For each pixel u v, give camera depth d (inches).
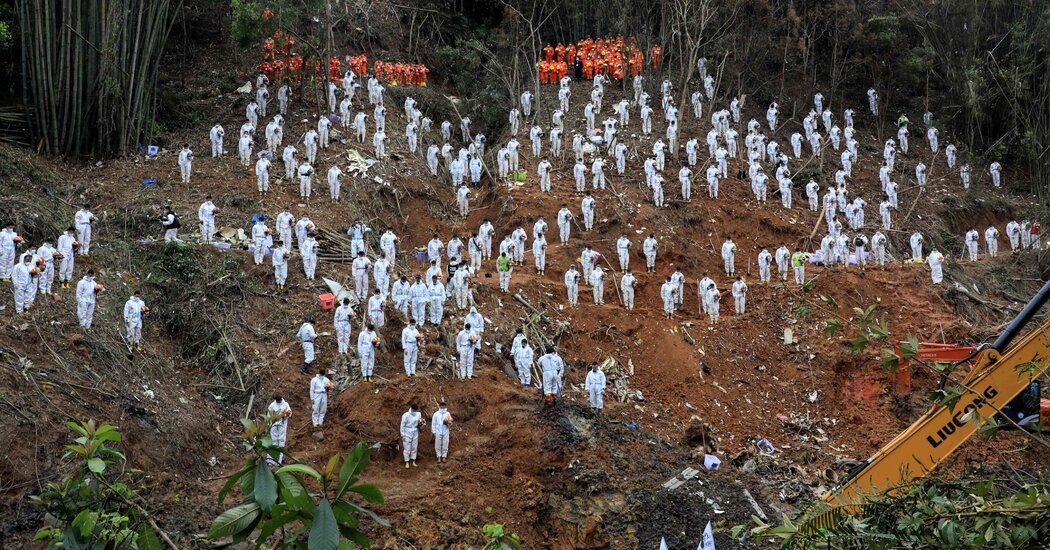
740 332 1179.9
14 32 1411.2
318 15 1742.1
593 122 1631.4
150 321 992.2
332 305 1045.2
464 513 816.3
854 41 1946.4
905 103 2017.7
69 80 1348.4
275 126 1429.6
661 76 1830.7
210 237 1139.9
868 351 1143.6
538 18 2021.4
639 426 986.7
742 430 1035.3
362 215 1343.5
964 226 1695.4
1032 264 1526.8
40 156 1332.4
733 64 1886.1
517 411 939.3
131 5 1413.6
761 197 1507.1
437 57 1936.5
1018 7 1979.6
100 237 1129.4
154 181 1305.4
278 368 962.1
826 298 392.5
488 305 1118.4
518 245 1273.4
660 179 1411.2
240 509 265.0
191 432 861.2
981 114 1887.3
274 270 1081.4
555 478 862.5
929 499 325.4
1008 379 537.6
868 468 584.4
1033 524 281.7
